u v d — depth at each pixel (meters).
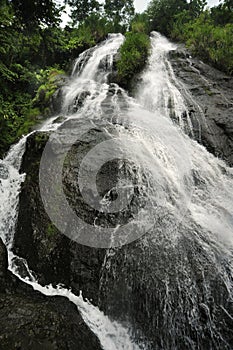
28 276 3.33
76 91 7.56
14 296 2.94
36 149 4.27
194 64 8.41
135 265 3.02
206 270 2.95
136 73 8.12
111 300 3.00
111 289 3.02
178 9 14.84
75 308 2.93
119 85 8.05
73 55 11.91
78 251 3.20
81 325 2.75
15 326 2.48
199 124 5.71
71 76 10.12
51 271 3.26
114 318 2.95
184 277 2.90
